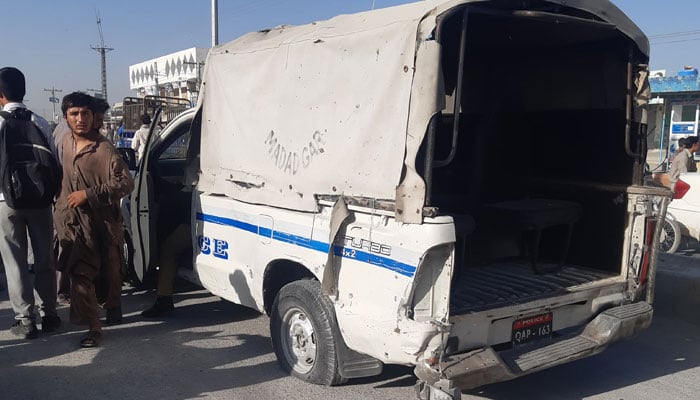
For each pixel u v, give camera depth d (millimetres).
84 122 4953
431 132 3330
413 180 3373
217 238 5199
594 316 4418
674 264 6828
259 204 4648
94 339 5164
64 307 6336
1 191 5043
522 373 3611
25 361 4867
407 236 3402
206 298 6688
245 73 4789
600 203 4930
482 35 4680
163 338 5414
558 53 5145
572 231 5168
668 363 5039
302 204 4184
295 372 4484
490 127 5750
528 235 5445
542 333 4090
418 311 3410
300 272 4594
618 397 4371
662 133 21812
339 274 3873
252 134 4688
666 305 6324
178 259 5984
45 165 5016
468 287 4391
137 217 5664
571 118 5207
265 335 5504
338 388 4340
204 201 5332
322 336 4113
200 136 5441
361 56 3736
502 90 5723
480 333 3689
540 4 3896
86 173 4969
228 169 4992
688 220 9375
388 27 3582
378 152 3590
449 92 5363
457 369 3395
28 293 5344
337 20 4246
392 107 3514
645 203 4586
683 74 21484
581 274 4793
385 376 4555
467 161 5680
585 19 4016
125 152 6695
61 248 5062
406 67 3436
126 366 4781
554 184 5305
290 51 4320
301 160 4188
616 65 4691
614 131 4852
